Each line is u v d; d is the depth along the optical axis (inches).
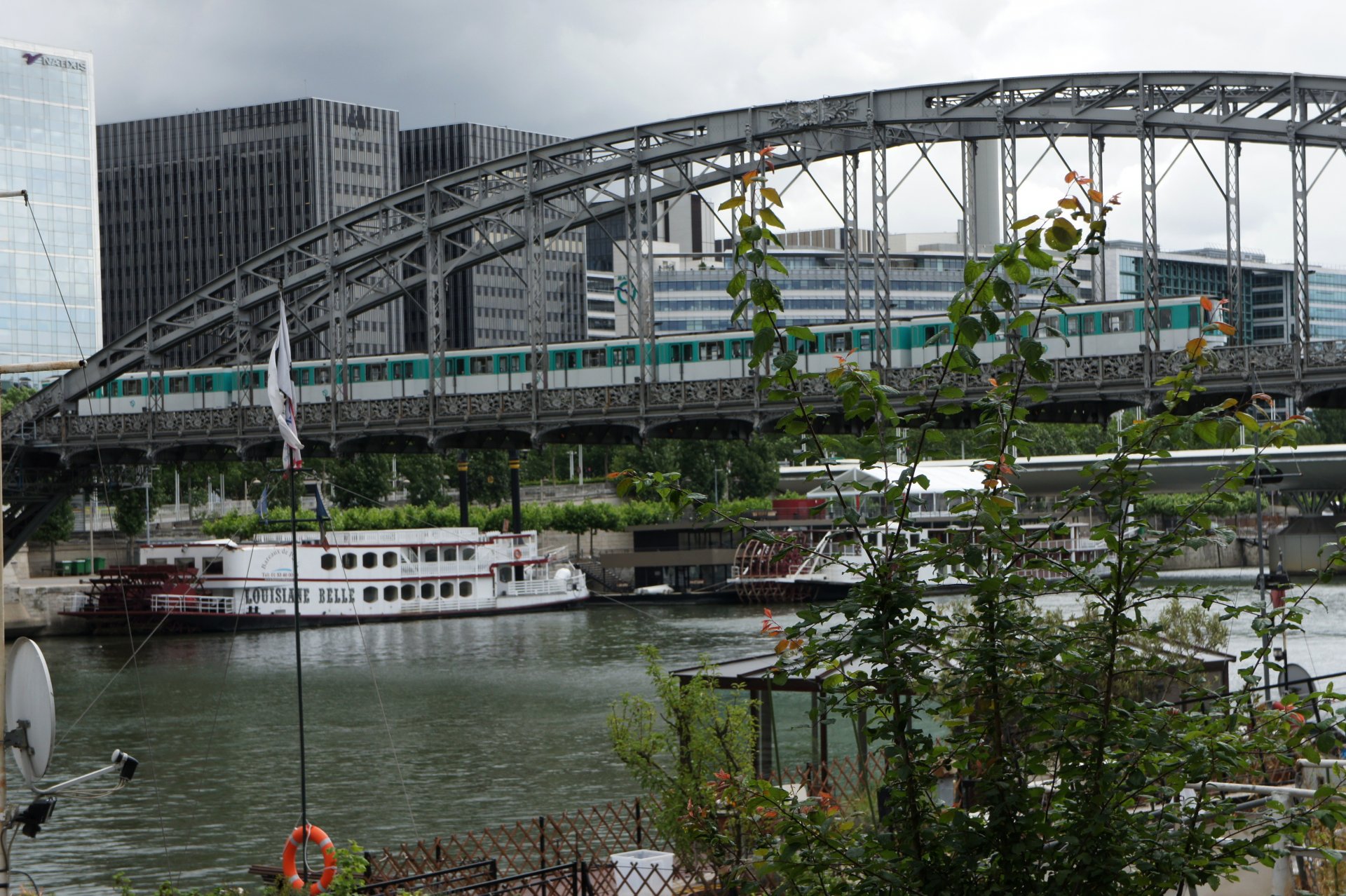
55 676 3850.9
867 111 3255.4
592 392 3474.4
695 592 5787.4
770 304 444.8
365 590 5206.7
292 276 4247.0
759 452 7170.3
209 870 1839.3
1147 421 442.3
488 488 7440.9
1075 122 3002.0
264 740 2770.7
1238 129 2775.6
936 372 462.6
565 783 2268.7
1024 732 447.2
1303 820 433.4
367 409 3848.4
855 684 445.4
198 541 5083.7
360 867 1099.3
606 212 3737.7
